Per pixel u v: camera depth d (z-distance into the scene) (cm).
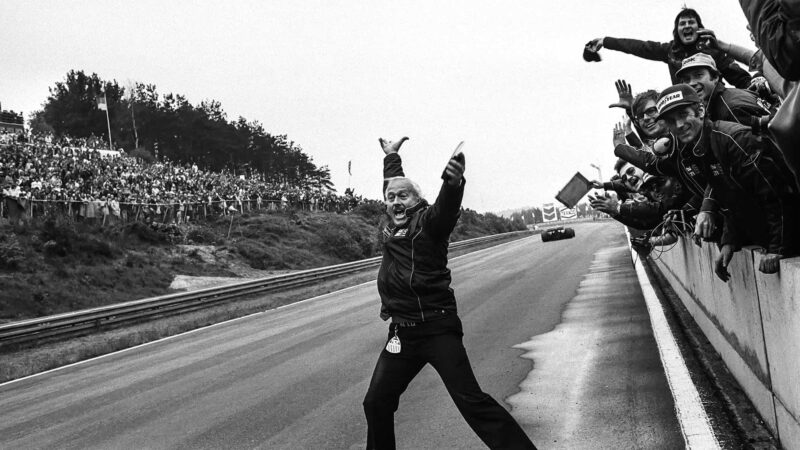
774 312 312
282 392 616
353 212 4562
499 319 946
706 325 600
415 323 328
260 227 3431
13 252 2069
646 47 611
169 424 540
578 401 472
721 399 414
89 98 7681
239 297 1931
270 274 2819
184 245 2858
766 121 295
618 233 3588
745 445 332
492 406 316
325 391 600
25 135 3425
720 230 444
